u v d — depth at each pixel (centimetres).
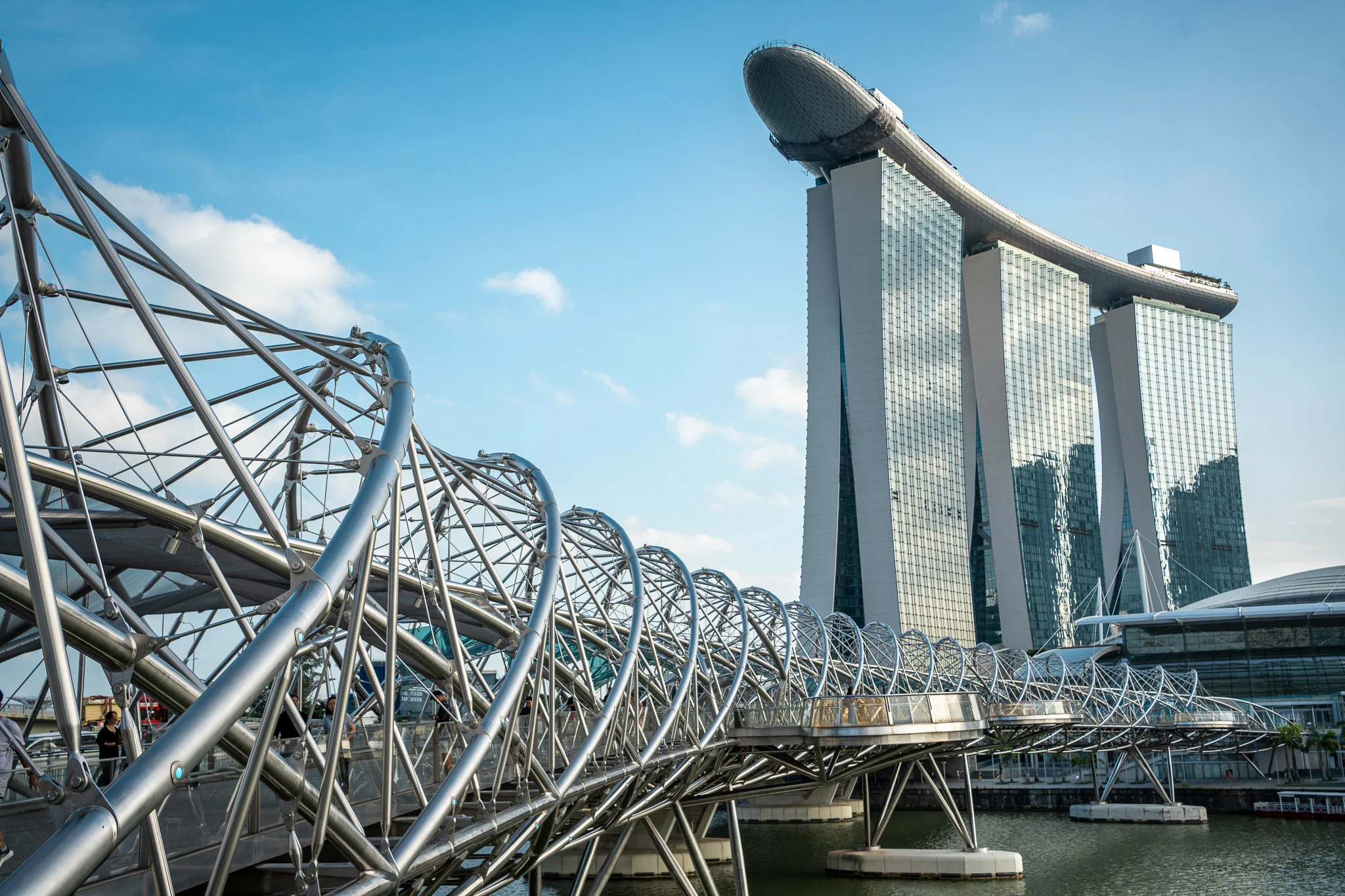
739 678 5772
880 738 5659
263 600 3297
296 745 1908
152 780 1084
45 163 1371
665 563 5834
